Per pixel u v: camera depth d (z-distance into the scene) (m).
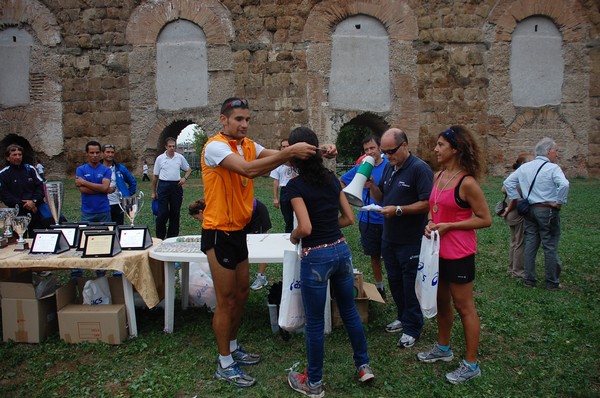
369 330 4.64
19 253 4.51
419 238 4.11
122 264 4.24
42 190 6.38
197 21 18.06
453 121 18.73
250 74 18.11
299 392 3.44
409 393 3.44
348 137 35.91
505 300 5.47
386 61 18.55
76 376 3.71
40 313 4.34
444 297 3.75
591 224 10.24
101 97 18.22
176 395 3.43
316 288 3.23
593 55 19.22
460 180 3.48
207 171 3.43
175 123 19.03
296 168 3.31
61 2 18.00
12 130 18.45
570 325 4.67
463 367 3.62
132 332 4.45
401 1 18.33
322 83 18.20
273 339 4.42
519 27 19.03
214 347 4.21
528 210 5.95
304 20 18.09
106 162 7.61
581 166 19.55
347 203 3.50
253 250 4.62
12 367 3.90
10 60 18.31
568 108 19.36
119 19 18.09
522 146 19.23
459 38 18.59
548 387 3.49
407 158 4.12
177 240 5.06
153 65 18.25
